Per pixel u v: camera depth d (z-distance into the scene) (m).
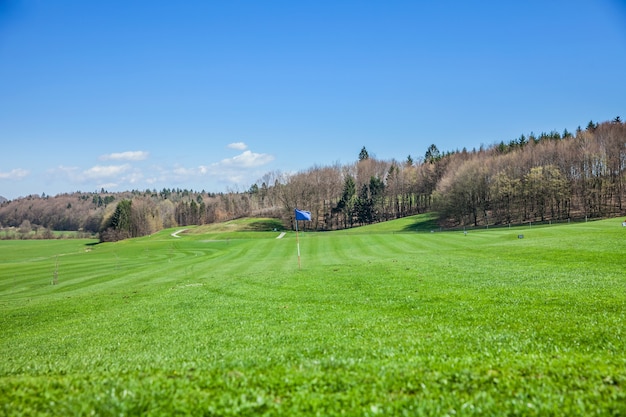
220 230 151.88
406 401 7.84
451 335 13.32
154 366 10.91
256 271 38.69
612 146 105.62
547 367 9.26
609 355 10.44
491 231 75.38
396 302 20.08
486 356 10.59
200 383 9.10
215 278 35.25
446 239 62.94
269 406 7.86
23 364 12.76
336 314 18.28
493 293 20.38
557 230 59.53
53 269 60.81
